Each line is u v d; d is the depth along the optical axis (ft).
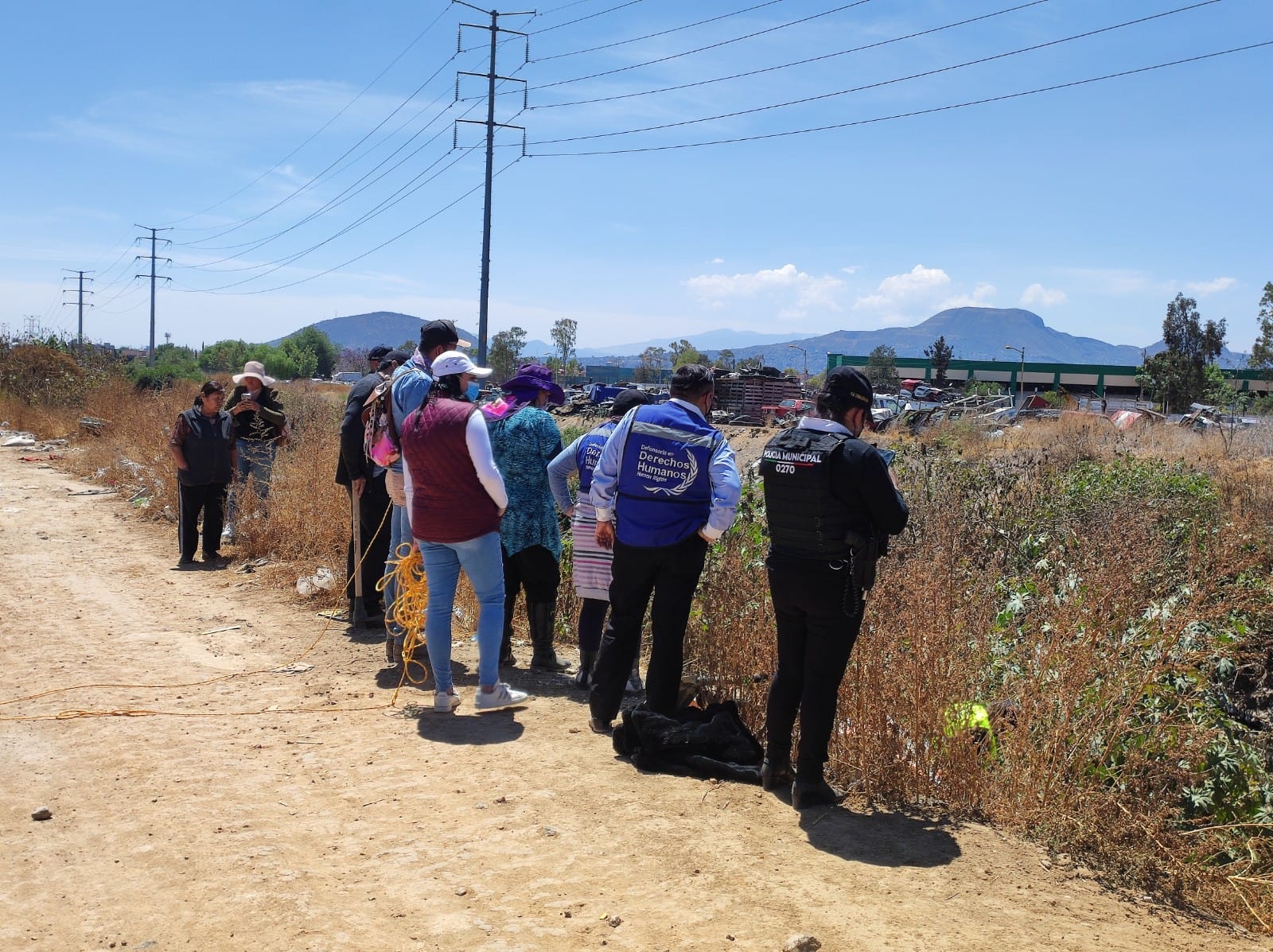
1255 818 15.75
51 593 28.19
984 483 29.32
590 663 20.49
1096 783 14.93
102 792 14.52
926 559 18.26
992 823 14.35
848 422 14.38
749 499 23.34
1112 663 15.79
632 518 16.67
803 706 14.38
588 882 11.96
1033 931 11.18
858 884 12.07
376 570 25.14
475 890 11.73
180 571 31.91
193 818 13.60
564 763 16.03
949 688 15.52
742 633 19.12
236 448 34.53
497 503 17.94
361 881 11.92
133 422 60.59
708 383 17.04
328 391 100.83
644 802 14.47
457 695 19.70
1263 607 20.75
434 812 13.99
